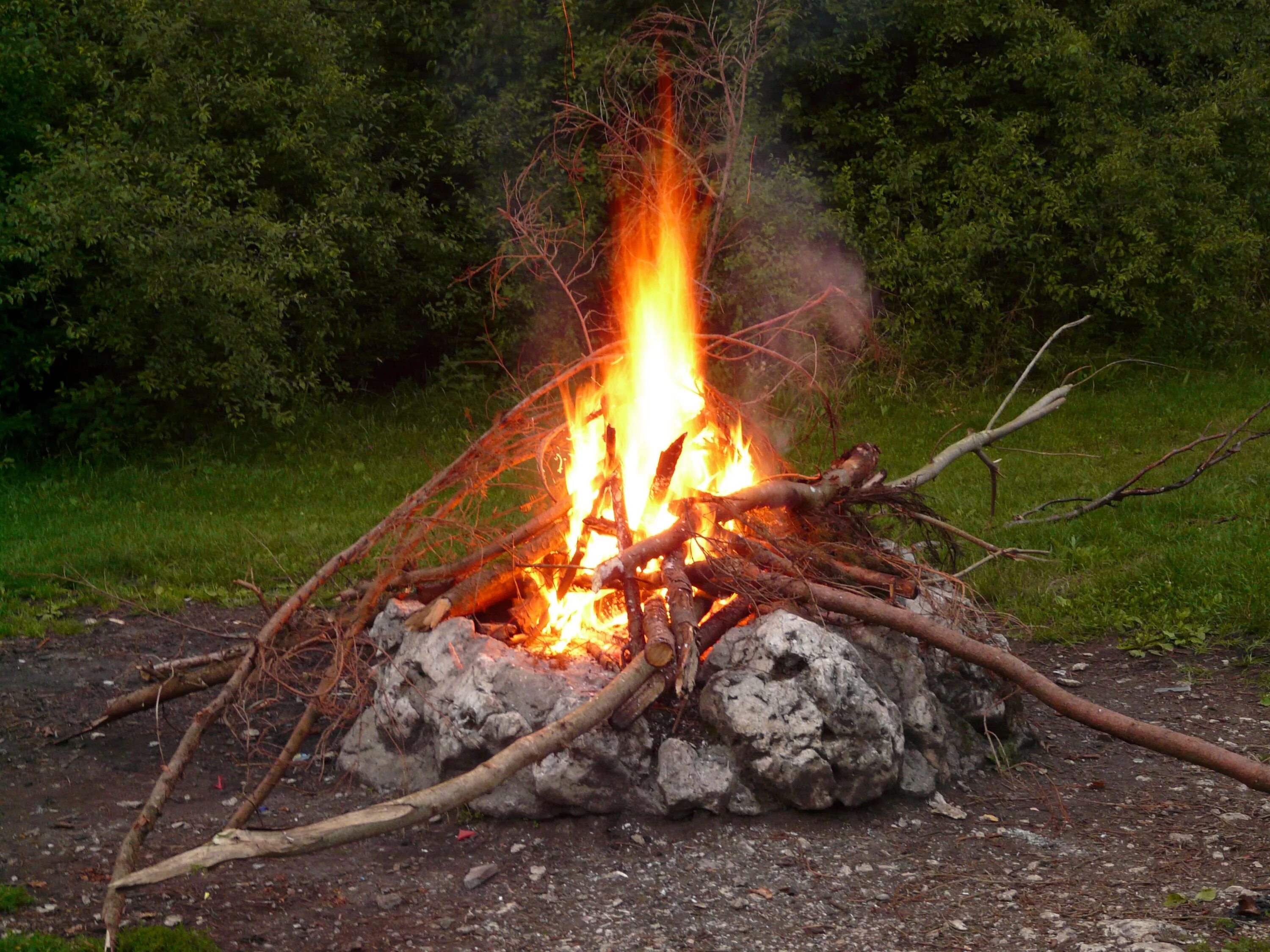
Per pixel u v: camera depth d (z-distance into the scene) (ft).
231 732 17.85
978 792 15.89
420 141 46.93
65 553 27.99
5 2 38.81
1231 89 49.37
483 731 14.65
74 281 40.37
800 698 14.83
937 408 43.83
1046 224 47.03
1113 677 20.79
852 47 47.88
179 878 13.26
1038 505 30.35
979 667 16.75
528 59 45.06
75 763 16.78
